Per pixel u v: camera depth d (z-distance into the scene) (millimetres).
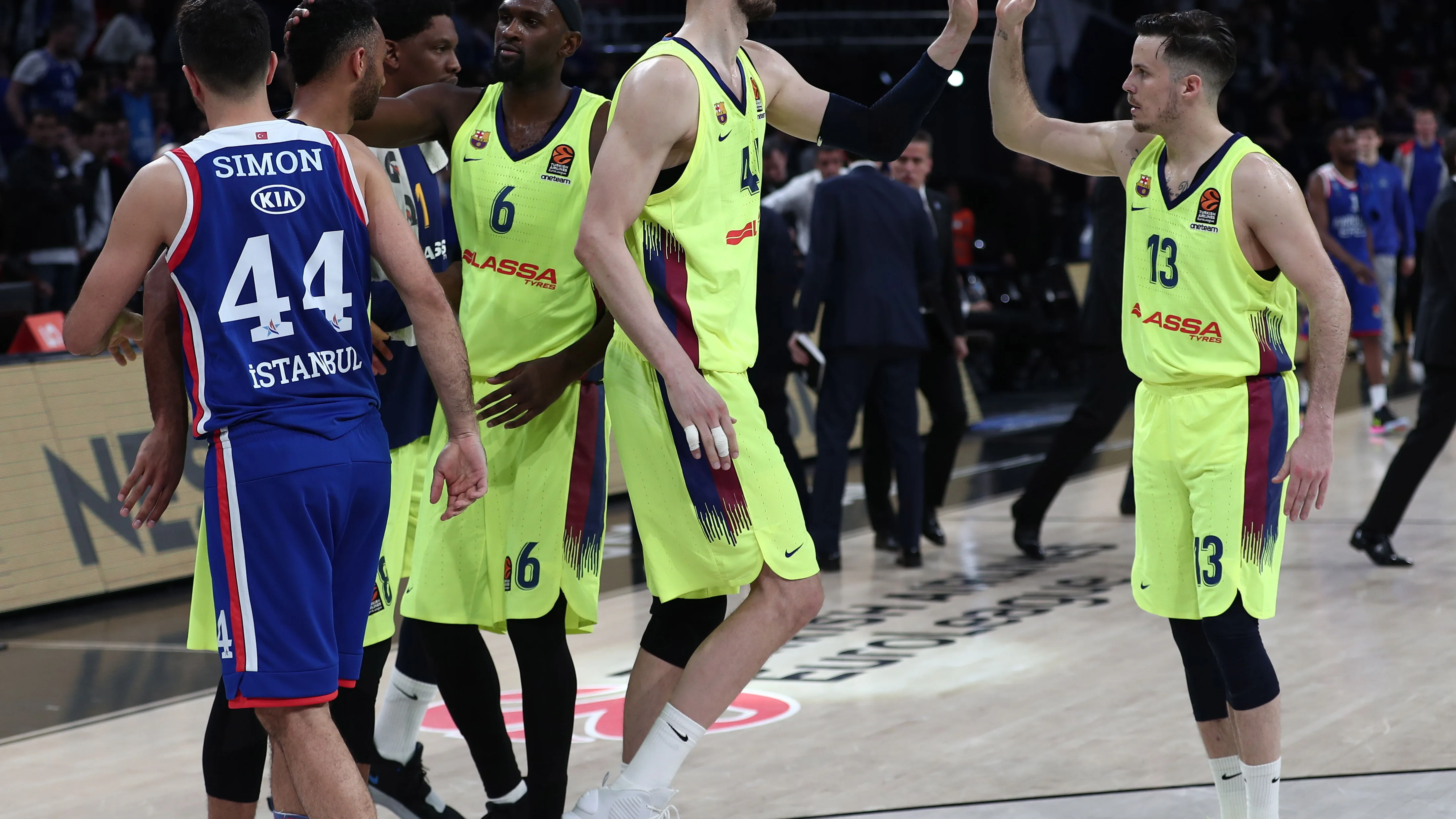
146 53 23141
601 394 6777
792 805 7359
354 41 5770
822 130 6586
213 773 5855
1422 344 12438
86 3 23219
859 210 12859
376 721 7254
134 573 12867
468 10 26875
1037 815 7129
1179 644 6777
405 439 6711
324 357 5422
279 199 5344
